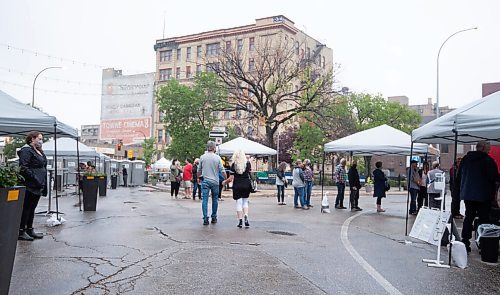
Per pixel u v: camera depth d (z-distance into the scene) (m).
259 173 35.72
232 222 12.04
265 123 38.28
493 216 10.10
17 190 4.51
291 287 5.75
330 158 50.22
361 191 35.22
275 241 9.13
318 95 38.59
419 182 15.34
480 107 8.09
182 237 9.30
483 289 5.95
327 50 73.62
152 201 19.53
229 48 49.78
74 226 10.64
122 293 5.32
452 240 7.66
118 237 9.12
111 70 92.81
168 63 82.31
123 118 90.56
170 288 5.57
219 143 20.59
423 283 6.17
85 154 22.64
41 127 10.17
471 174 8.60
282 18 65.38
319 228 11.44
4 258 4.30
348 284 5.96
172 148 43.31
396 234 10.70
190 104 41.72
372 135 16.27
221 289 5.59
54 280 5.78
